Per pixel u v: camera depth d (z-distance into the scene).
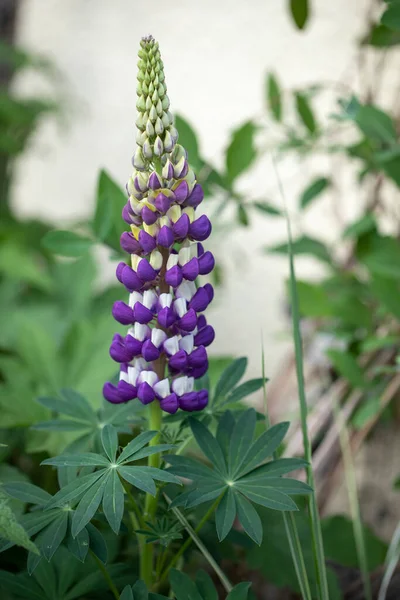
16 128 1.84
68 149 2.20
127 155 2.12
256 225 1.74
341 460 1.00
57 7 2.14
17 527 0.63
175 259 0.70
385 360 1.04
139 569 0.78
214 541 0.77
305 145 1.08
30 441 0.87
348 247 1.20
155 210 0.70
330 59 1.62
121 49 2.08
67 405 0.78
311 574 0.84
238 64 1.83
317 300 1.05
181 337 0.70
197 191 0.70
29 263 1.44
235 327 1.80
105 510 0.65
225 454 0.72
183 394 0.71
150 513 0.72
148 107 0.69
